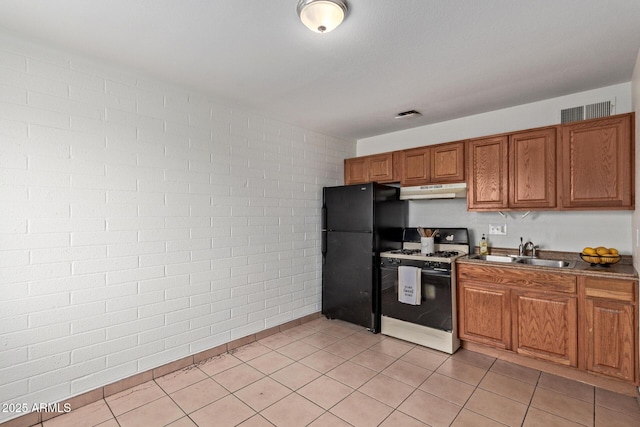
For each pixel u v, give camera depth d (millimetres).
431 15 1666
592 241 2732
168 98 2562
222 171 2936
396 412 2039
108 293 2238
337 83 2551
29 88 1935
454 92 2734
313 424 1934
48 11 1633
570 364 2367
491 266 2740
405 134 3904
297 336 3311
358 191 3504
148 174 2447
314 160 3867
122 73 2314
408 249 3689
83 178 2135
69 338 2068
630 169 2332
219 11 1638
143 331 2410
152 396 2223
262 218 3277
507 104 3021
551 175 2668
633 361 2141
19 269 1893
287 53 2078
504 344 2678
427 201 3754
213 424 1936
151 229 2461
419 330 3082
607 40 1913
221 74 2385
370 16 1671
